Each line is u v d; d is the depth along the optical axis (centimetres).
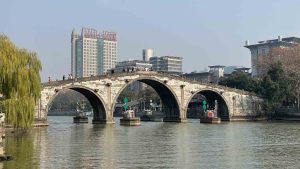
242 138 5656
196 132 6925
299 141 5194
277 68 12600
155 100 18100
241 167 3100
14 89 4103
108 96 9731
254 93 12512
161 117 14675
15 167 3070
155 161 3406
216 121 10525
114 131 7231
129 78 10044
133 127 8625
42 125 8669
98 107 9975
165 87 10788
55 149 4294
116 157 3656
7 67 4038
